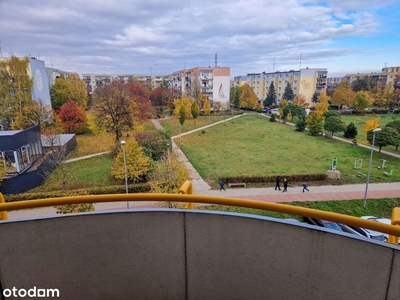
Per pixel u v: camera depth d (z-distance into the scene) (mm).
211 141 27734
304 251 1639
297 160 21094
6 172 15344
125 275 1962
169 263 1925
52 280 1929
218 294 1911
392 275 1451
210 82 52281
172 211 1838
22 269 1887
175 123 38312
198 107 43062
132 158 15609
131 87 45688
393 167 19422
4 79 23453
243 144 26438
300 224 1622
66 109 28781
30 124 22969
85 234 1883
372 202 13594
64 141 22109
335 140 28297
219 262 1854
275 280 1753
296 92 59719
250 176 16453
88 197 1824
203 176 17578
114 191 14719
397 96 54281
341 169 18891
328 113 36844
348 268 1546
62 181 15836
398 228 1362
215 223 1800
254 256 1771
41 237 1854
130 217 1872
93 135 29062
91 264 1932
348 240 1518
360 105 46469
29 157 17734
